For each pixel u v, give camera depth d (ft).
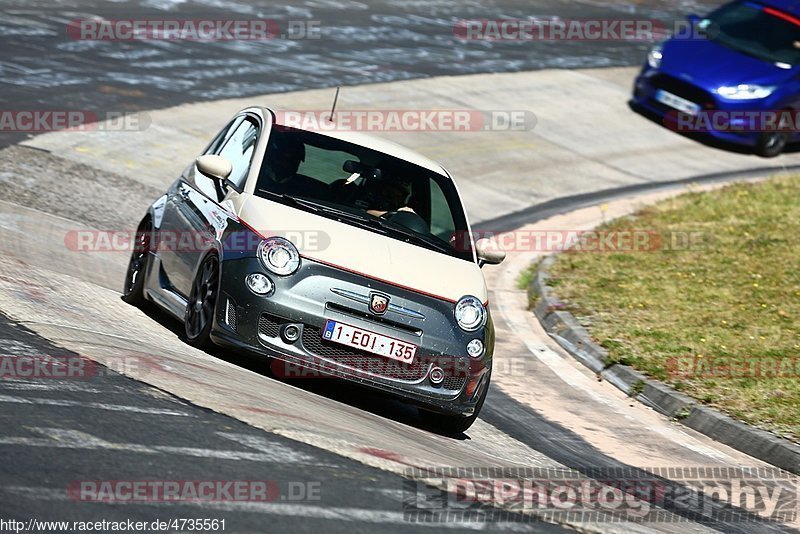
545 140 216.33
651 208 183.93
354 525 52.85
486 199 183.01
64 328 79.00
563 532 59.72
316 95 205.16
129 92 185.37
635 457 93.50
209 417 65.10
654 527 69.15
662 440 99.71
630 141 227.40
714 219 175.73
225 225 85.20
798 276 147.23
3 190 131.75
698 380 111.45
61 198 135.44
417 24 279.49
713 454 97.66
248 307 80.07
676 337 123.95
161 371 73.10
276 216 85.05
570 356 123.65
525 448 89.04
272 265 80.64
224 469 56.90
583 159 212.02
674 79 229.25
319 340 80.33
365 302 80.94
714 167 221.66
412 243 89.04
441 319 82.74
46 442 56.03
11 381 64.85
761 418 102.42
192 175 99.91
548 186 194.70
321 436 66.39
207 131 175.94
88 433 58.39
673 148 228.84
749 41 236.84
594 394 111.14
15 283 89.40
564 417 101.96
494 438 89.97
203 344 85.30
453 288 85.20
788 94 228.02
